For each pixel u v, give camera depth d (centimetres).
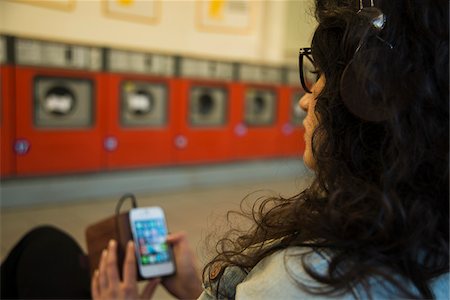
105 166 372
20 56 317
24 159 328
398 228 39
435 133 40
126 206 352
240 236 61
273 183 467
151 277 108
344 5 47
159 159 407
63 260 127
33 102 327
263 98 482
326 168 45
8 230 281
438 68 40
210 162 445
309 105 52
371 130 43
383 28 41
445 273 40
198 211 347
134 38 374
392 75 40
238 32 443
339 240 40
